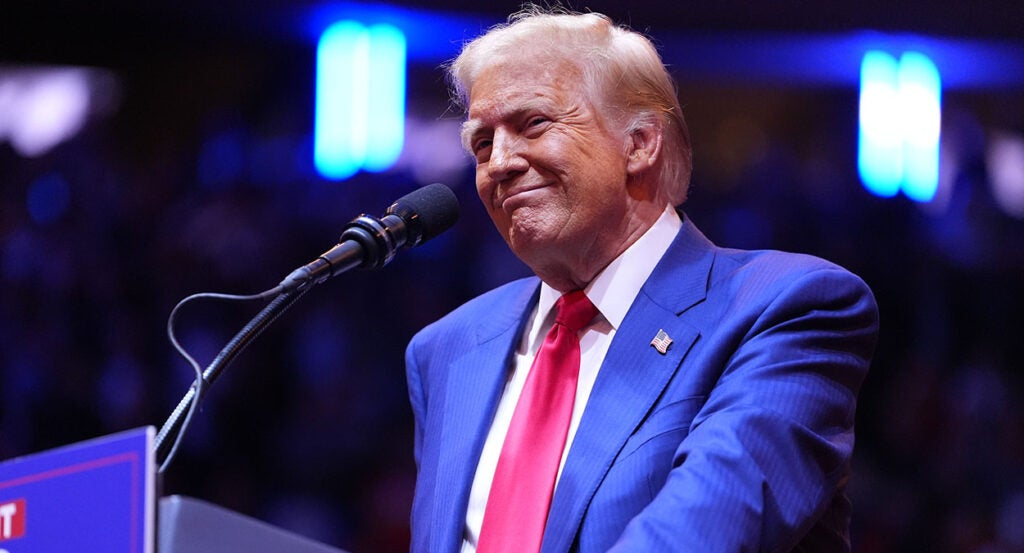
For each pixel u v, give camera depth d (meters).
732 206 22.56
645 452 6.44
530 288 8.09
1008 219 21.72
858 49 21.09
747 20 20.45
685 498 5.61
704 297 7.12
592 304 7.31
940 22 20.36
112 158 23.56
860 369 6.74
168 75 23.70
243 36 23.12
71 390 21.53
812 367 6.44
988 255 21.64
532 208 7.12
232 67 23.70
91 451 4.57
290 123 23.08
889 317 21.50
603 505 6.34
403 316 21.95
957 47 20.92
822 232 22.09
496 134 7.22
